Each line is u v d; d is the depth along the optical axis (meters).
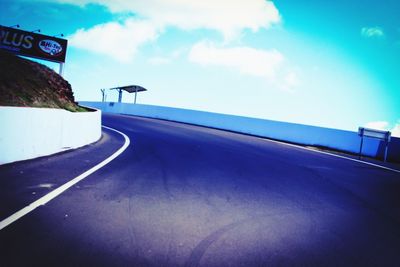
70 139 6.93
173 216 3.18
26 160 5.11
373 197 5.07
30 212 2.85
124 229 2.71
